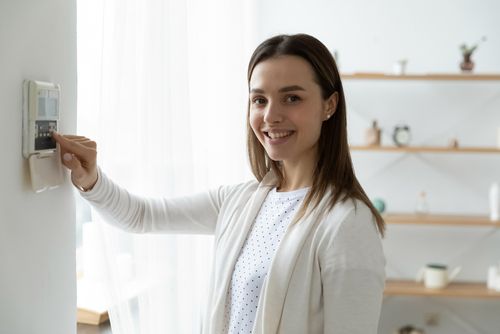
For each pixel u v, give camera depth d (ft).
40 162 3.75
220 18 7.79
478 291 11.58
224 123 7.93
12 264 3.43
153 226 5.07
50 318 4.01
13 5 3.34
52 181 3.95
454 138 11.85
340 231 4.11
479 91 12.28
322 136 4.65
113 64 4.97
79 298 5.80
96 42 5.35
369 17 12.20
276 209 4.74
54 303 4.08
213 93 7.74
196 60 6.48
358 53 12.25
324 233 4.17
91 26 5.34
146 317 5.47
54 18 3.93
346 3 12.19
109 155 5.03
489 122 12.29
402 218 11.64
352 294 4.02
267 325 4.25
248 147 5.15
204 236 6.62
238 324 4.59
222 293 4.74
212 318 4.79
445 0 12.11
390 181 12.51
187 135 5.68
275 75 4.40
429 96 12.34
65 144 4.01
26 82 3.53
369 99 12.40
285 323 4.23
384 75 11.51
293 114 4.43
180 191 5.65
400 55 12.23
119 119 5.08
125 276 5.37
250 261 4.63
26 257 3.62
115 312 5.04
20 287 3.54
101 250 5.03
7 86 3.30
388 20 12.19
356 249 4.08
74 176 4.24
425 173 12.46
